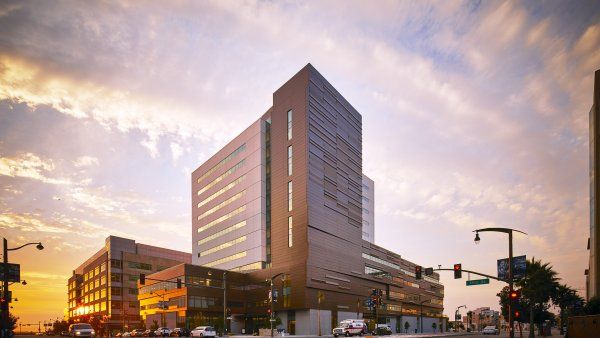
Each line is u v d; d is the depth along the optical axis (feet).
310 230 290.15
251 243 337.52
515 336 267.39
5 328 123.34
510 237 116.98
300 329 284.61
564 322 287.89
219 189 396.16
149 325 364.38
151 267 495.41
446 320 605.31
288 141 315.37
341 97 356.38
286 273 296.92
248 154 354.74
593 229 233.76
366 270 371.76
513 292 114.62
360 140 384.47
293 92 317.63
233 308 323.78
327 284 301.63
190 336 234.79
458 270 124.77
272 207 322.55
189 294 300.61
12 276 129.80
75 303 604.90
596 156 221.46
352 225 352.08
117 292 456.86
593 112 229.86
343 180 343.67
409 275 482.69
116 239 467.93
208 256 403.95
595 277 218.18
